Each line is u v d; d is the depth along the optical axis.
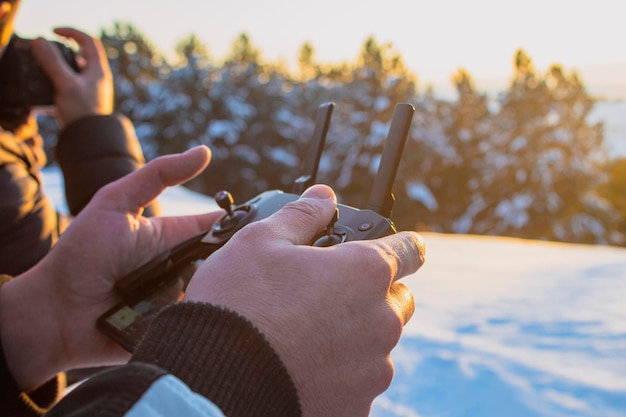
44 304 0.84
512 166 31.14
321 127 0.78
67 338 0.85
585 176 31.42
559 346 1.32
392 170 0.65
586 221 30.48
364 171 29.47
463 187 32.41
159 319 0.47
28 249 1.02
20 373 0.84
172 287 0.81
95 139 1.25
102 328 0.79
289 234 0.52
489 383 1.13
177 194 5.18
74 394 0.41
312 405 0.47
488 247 3.21
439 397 1.11
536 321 1.55
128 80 35.69
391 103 30.98
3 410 0.80
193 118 32.97
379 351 0.50
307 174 0.79
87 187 1.23
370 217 0.60
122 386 0.38
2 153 1.02
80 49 1.41
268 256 0.49
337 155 30.86
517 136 32.03
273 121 33.22
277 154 32.72
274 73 37.03
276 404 0.45
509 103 33.09
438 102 34.53
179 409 0.36
